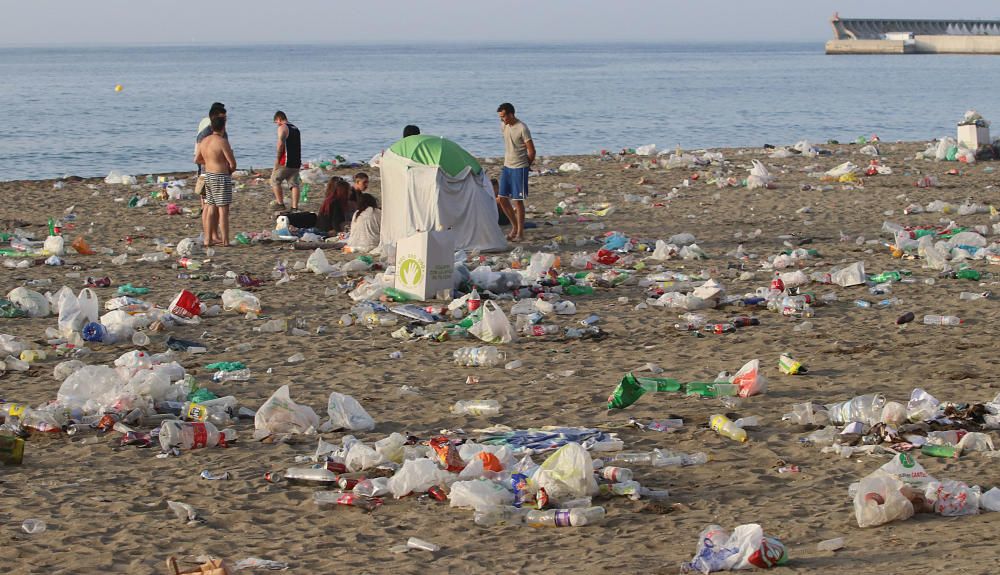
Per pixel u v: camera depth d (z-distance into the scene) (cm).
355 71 12875
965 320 1129
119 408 840
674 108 5772
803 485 673
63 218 1997
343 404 818
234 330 1145
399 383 945
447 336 1095
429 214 1570
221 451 768
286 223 1762
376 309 1209
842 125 4622
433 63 16750
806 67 12569
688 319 1152
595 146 3888
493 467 688
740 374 891
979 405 788
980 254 1466
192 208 2117
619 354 1033
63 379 951
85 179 2616
